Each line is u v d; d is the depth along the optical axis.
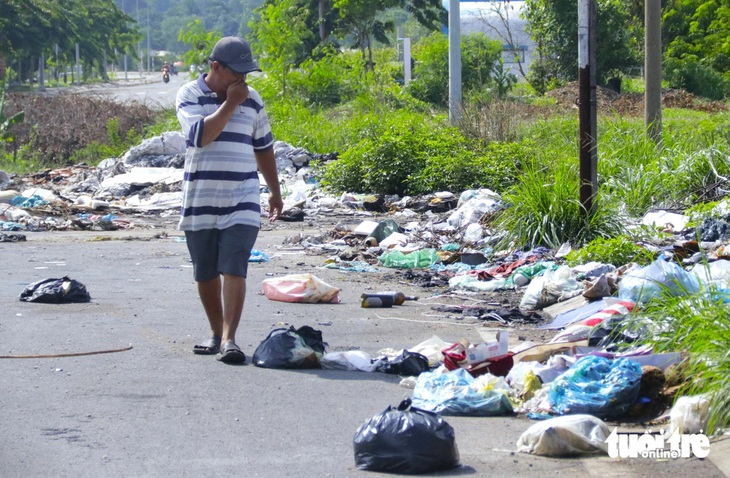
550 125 25.83
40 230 18.03
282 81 46.69
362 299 10.48
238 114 7.82
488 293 11.55
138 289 11.33
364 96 40.97
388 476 5.32
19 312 9.70
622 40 53.28
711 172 16.69
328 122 34.84
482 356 7.34
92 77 151.38
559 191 13.95
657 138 19.19
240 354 7.76
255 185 7.95
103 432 5.99
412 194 23.09
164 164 28.41
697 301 7.24
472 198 18.84
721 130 20.36
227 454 5.63
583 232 13.60
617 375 6.46
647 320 7.57
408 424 5.39
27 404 6.55
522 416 6.55
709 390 6.02
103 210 21.39
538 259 13.02
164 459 5.51
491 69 50.91
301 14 71.06
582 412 6.33
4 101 36.31
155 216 20.95
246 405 6.66
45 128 36.81
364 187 23.91
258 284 11.84
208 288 8.09
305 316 9.86
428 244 14.93
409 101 43.66
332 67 47.41
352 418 6.41
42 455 5.54
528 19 55.03
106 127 37.69
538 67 54.00
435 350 8.08
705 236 13.68
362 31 70.94
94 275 12.41
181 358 7.93
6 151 36.28
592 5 13.29
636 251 12.23
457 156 22.61
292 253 14.96
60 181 28.00
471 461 5.59
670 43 69.12
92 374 7.36
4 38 96.50
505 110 25.92
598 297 9.96
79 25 130.12
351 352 7.85
